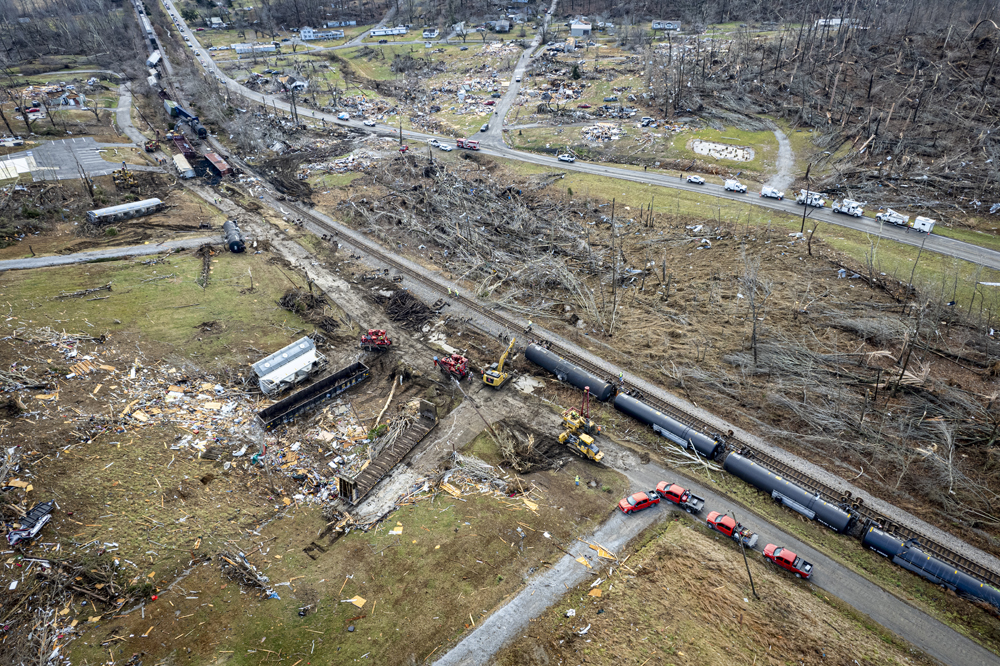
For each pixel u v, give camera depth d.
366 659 36.66
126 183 98.62
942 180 87.00
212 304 71.56
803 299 69.00
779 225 83.50
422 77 163.12
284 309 71.62
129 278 75.38
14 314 66.25
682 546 43.97
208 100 139.25
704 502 47.72
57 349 61.28
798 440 52.84
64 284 72.94
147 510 45.19
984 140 90.62
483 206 94.31
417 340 67.12
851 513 45.06
